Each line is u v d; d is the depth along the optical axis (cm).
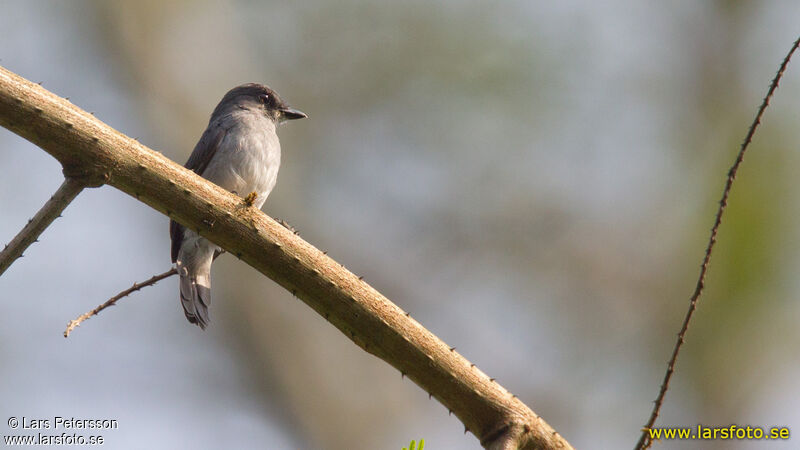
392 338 519
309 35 1448
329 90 1428
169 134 1448
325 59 1439
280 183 1377
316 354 1409
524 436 517
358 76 1416
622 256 1321
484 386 521
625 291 1306
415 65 1380
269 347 1390
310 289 524
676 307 1259
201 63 1484
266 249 525
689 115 1397
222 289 1399
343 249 1359
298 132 1411
